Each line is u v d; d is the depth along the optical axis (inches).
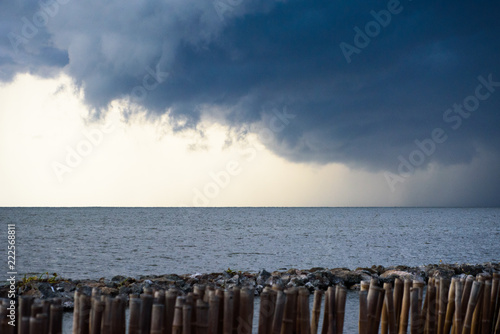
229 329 299.3
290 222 5305.1
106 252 1796.3
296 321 316.2
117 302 279.7
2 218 5861.2
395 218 6860.2
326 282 840.9
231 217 7239.2
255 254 1770.4
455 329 360.2
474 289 355.9
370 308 333.1
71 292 734.5
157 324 278.4
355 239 2593.5
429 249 2026.3
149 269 1355.8
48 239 2460.6
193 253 1793.8
